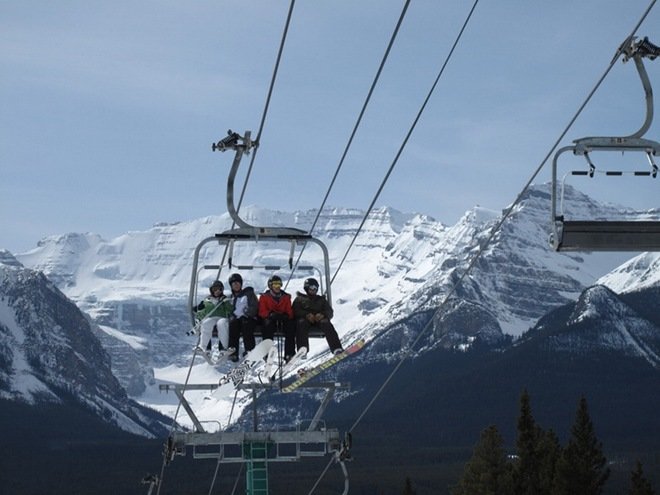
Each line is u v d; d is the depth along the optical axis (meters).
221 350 29.08
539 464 126.56
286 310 28.77
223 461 31.72
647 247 21.06
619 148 21.69
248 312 28.81
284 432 30.80
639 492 109.25
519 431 128.25
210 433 31.41
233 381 29.80
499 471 143.25
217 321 29.11
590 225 21.05
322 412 30.56
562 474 120.25
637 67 21.70
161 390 30.88
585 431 125.12
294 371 29.67
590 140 21.61
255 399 30.19
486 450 145.12
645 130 21.70
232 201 27.64
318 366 28.61
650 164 21.67
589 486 120.44
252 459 30.97
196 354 29.45
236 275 29.17
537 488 125.19
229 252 28.97
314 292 28.48
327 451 30.80
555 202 21.33
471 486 144.00
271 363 29.45
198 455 31.41
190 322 29.25
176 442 31.20
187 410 31.75
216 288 29.22
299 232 28.38
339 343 28.47
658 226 21.02
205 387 31.02
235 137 26.59
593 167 21.61
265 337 28.69
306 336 28.39
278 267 28.92
